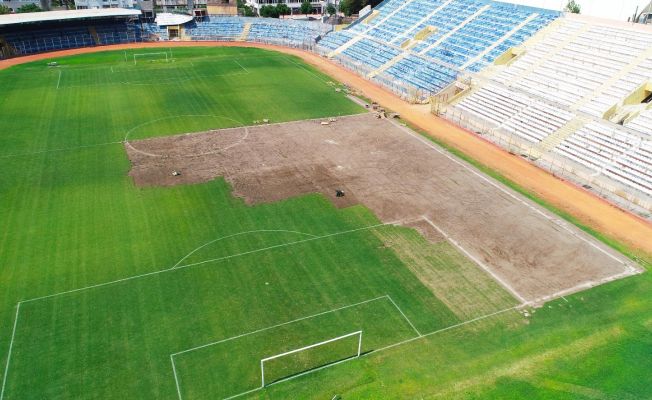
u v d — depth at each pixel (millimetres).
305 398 30453
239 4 171375
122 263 41906
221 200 52250
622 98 66750
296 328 35719
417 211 51031
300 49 127688
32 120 72562
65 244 44125
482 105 77938
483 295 39250
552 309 37906
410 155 64438
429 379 31922
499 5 101938
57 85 89625
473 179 58219
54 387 30609
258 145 66312
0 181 54656
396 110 82062
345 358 33375
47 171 57406
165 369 32094
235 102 83312
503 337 35281
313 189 55000
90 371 31781
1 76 94562
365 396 30672
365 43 116000
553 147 64625
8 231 45656
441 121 77500
